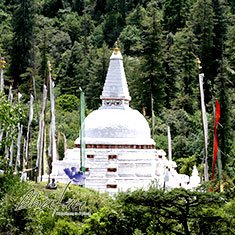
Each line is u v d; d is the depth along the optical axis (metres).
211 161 101.38
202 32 148.75
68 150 83.56
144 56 135.62
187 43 145.88
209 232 49.62
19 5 163.75
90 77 153.75
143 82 133.75
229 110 105.44
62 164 78.44
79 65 162.12
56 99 149.00
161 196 48.84
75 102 147.88
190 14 167.12
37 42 172.75
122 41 195.12
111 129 80.38
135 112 84.62
